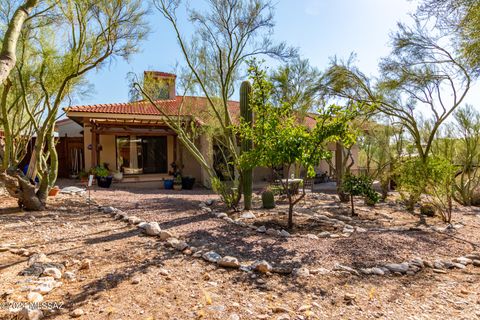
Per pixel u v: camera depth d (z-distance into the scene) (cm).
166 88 1148
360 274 396
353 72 972
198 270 389
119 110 1411
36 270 360
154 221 664
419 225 703
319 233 603
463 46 486
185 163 1571
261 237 558
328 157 616
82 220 662
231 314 281
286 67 1096
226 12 834
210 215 742
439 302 325
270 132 607
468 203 1112
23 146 1094
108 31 732
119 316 270
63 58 756
